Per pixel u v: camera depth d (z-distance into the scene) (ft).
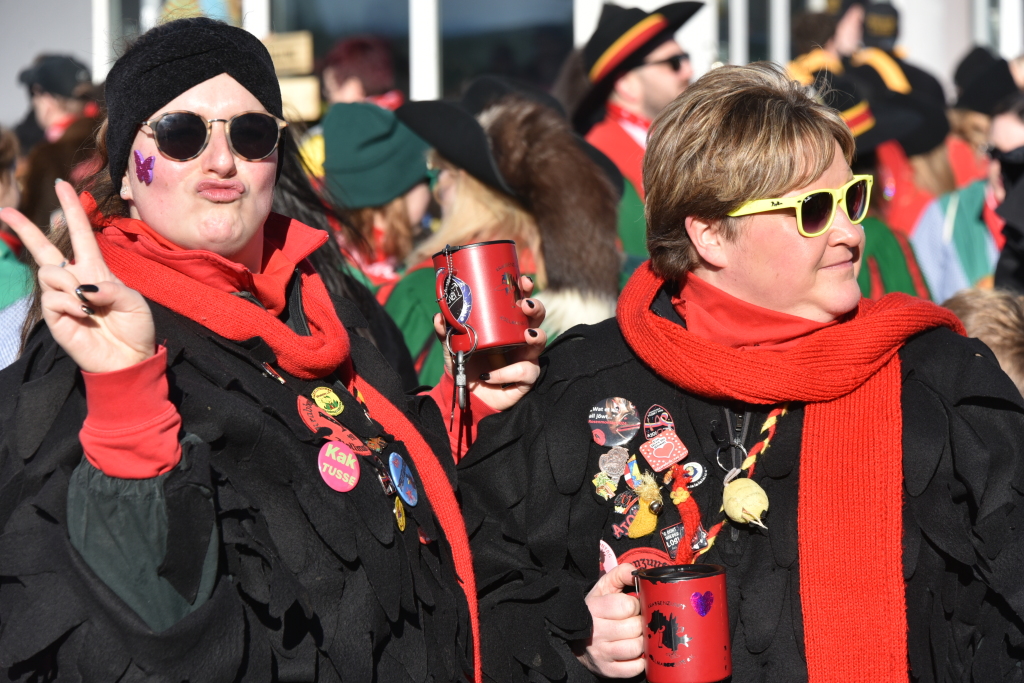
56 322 8.50
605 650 11.29
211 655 9.09
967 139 40.65
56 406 9.74
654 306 12.78
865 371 11.48
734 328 12.02
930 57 54.95
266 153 10.64
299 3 42.75
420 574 11.06
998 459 11.09
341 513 10.16
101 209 11.13
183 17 12.14
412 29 41.98
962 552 10.77
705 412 12.01
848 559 10.93
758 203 11.35
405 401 12.39
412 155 23.30
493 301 12.15
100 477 8.87
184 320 10.43
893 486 11.03
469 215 20.10
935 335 11.98
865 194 11.73
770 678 10.97
